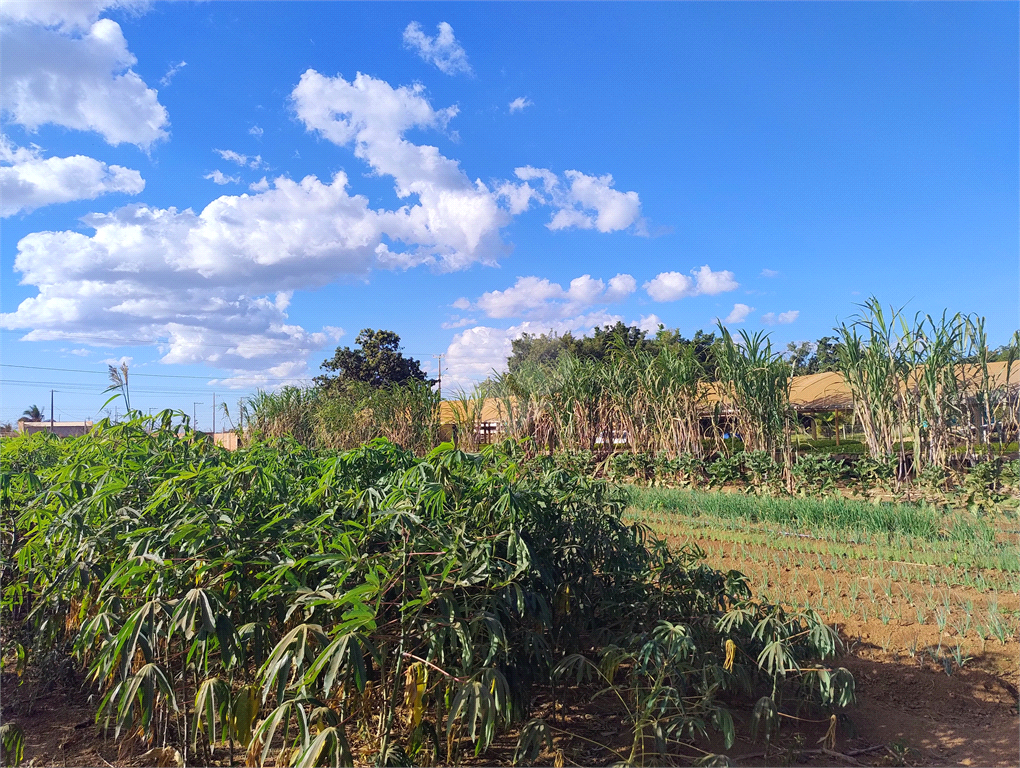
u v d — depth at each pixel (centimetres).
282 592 325
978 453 1246
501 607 324
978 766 356
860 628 540
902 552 757
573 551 407
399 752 315
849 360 1263
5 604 414
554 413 1620
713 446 1609
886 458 1209
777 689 418
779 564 727
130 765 352
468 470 372
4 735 327
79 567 355
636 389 1552
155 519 382
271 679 274
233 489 392
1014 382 1264
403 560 313
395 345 3794
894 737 392
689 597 430
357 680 261
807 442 2120
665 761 335
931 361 1165
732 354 1357
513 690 336
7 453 573
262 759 286
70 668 439
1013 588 625
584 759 348
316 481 416
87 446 479
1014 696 438
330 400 2048
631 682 379
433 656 325
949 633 525
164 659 366
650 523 959
